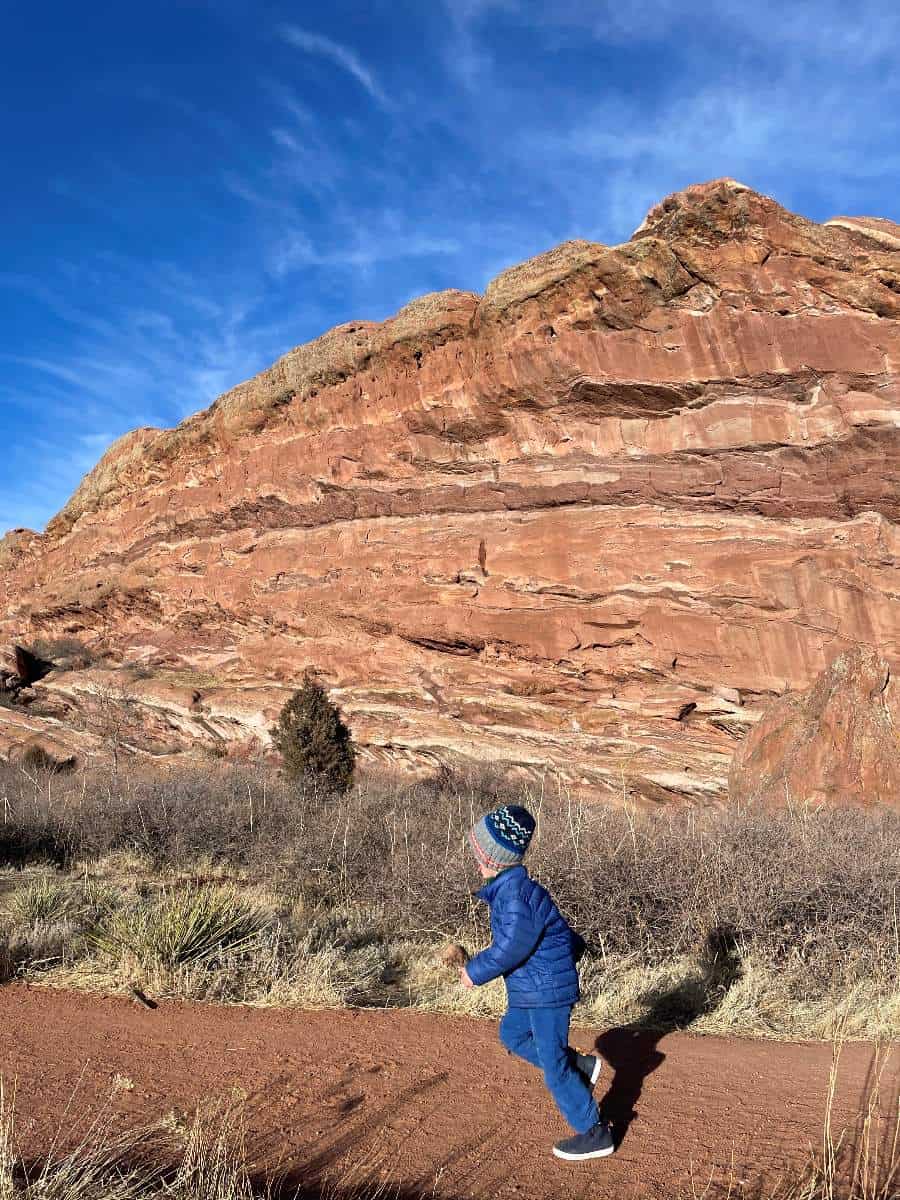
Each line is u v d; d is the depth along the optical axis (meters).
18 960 7.01
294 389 33.09
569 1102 3.78
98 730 34.03
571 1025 6.22
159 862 12.92
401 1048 5.37
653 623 24.33
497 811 3.96
